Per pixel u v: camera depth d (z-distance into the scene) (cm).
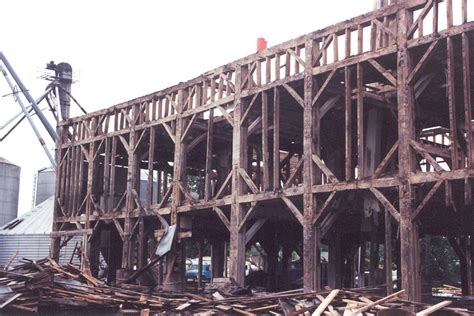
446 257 3428
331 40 1520
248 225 2106
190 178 4172
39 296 1491
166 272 1958
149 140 2303
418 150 1287
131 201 2188
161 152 2538
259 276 2359
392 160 1708
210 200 1833
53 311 1495
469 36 1244
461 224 1802
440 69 1402
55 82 3903
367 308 1122
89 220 2369
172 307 1505
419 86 1398
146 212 2103
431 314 1147
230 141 2236
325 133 1875
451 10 1251
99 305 1526
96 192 2455
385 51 1369
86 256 2270
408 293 1246
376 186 1351
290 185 1594
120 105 2306
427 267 2669
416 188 1346
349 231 1977
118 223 2225
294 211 1538
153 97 2148
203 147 2353
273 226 2252
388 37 1453
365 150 1627
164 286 1923
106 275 2488
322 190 1473
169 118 2059
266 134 1667
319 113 1555
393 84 1345
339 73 1507
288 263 2453
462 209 1597
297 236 2372
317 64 1552
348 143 1424
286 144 2278
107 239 2431
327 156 1886
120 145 2419
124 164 2686
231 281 1630
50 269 1653
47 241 2948
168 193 2034
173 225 1966
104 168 2333
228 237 2555
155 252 2014
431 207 1579
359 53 1427
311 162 1518
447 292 2644
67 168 2561
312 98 1535
